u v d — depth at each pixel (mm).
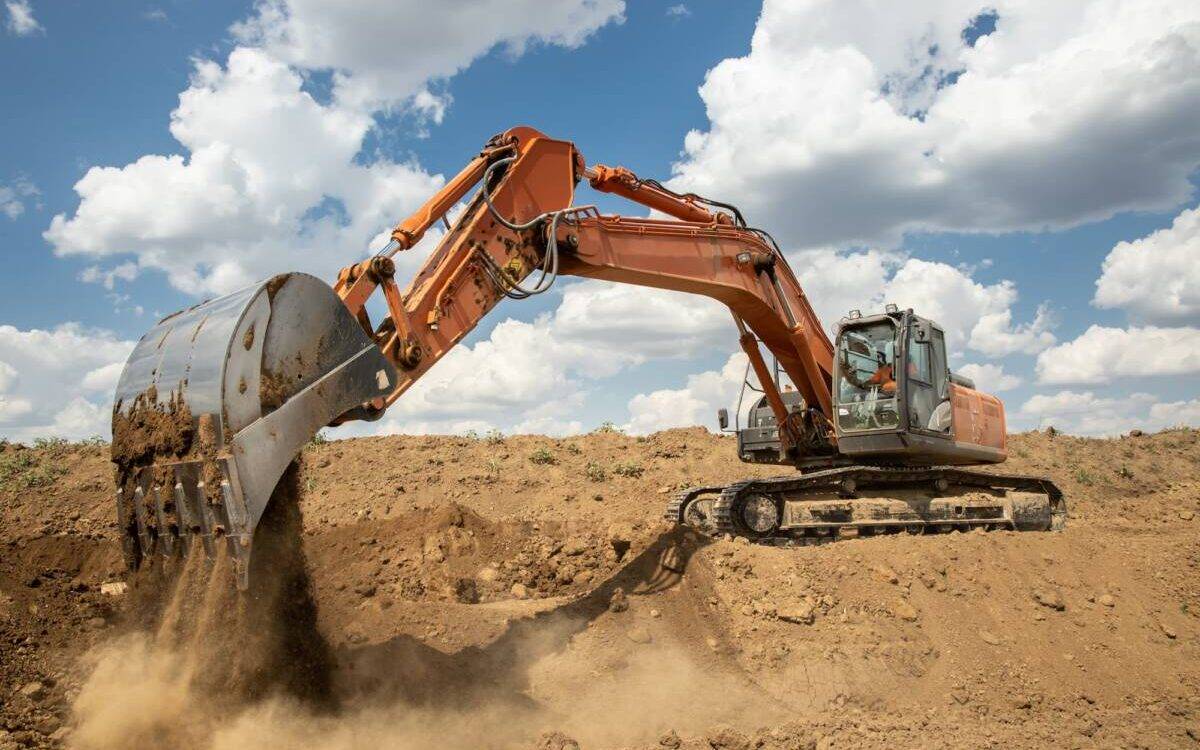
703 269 10117
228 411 5508
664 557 9172
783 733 6578
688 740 6434
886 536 11047
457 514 11070
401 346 6965
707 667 7801
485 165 8031
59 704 5582
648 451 19453
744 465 18828
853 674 7895
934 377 12422
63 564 8117
